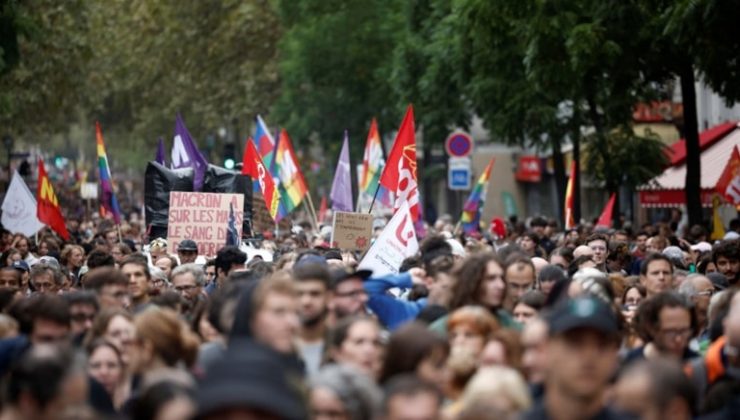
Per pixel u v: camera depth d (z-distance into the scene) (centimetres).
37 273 1977
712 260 2127
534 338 1018
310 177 7569
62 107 5969
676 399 827
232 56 6900
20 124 5975
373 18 5931
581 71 3362
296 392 668
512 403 900
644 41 3400
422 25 5175
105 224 3853
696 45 2866
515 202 7375
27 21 3519
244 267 1938
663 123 5041
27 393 839
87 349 1211
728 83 2998
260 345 692
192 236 2530
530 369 1033
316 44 5944
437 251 1508
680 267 2211
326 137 6175
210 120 6956
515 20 3509
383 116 6028
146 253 2434
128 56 7250
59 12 5350
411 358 1020
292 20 6150
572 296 1339
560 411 846
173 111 7225
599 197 6259
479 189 3528
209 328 1346
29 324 1257
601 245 2202
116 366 1141
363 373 997
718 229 3566
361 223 2350
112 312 1224
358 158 6094
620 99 3697
